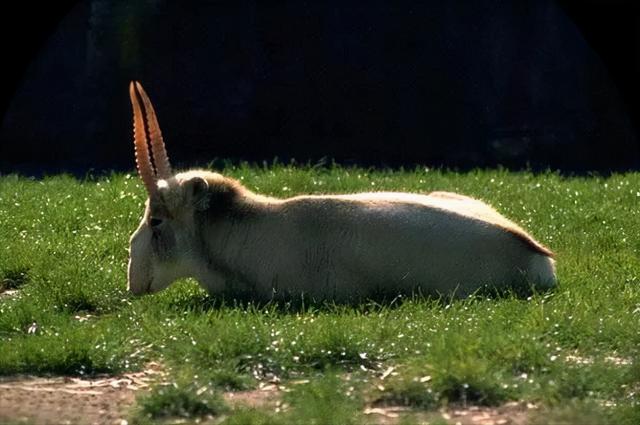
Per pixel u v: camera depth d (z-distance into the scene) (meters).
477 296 29.12
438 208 30.11
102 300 30.47
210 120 65.25
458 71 65.69
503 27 65.75
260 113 65.44
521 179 48.44
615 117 65.62
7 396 23.89
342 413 22.19
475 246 29.72
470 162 64.88
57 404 23.44
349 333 25.62
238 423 21.80
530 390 23.17
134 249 30.86
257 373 24.77
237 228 30.47
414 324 26.61
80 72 65.38
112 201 41.22
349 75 65.56
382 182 46.38
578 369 24.03
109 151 64.81
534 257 30.14
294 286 30.06
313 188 44.81
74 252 34.69
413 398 23.08
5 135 64.56
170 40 65.50
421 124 65.44
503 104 65.69
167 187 30.34
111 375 25.23
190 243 30.69
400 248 29.69
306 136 65.38
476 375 23.22
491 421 22.11
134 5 65.44
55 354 25.47
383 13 65.56
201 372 24.41
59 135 64.81
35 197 42.94
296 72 65.56
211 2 65.38
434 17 65.62
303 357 25.16
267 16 65.56
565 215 40.28
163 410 22.75
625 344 25.89
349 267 29.83
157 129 30.81
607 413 22.34
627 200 43.28
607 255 34.56
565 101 65.69
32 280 32.41
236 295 30.22
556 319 26.62
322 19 65.56
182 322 27.30
